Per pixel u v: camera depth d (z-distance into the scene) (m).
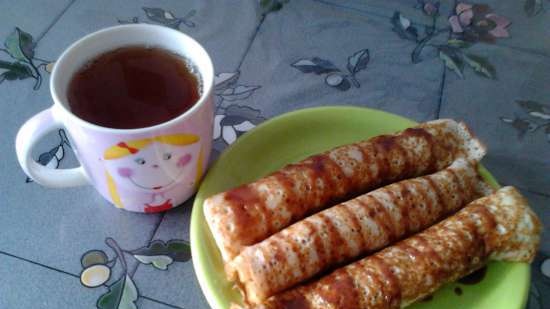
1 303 0.26
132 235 0.29
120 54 0.28
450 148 0.32
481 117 0.37
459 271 0.27
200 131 0.26
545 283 0.29
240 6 0.43
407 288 0.25
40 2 0.42
